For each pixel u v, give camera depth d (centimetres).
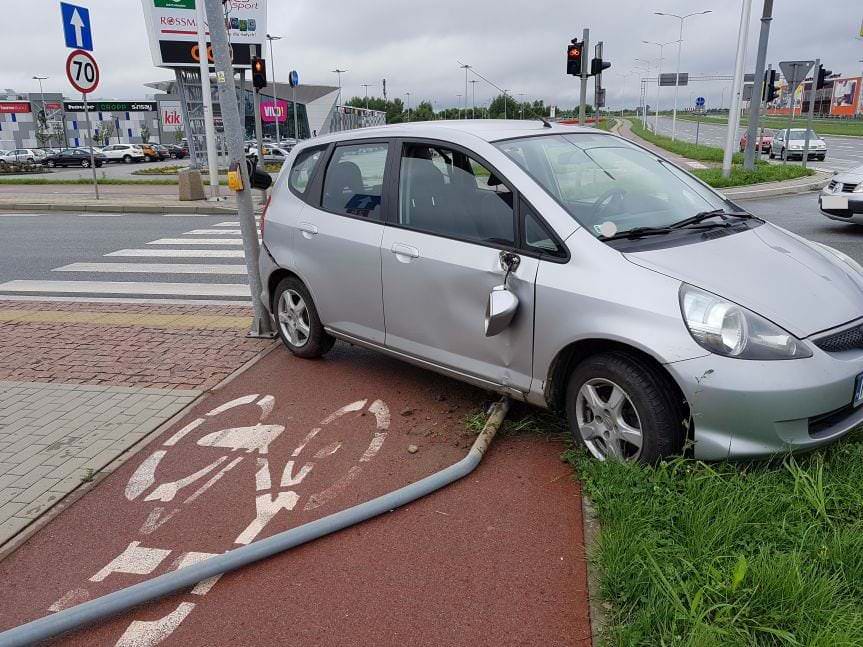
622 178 426
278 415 457
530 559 298
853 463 327
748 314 316
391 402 469
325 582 290
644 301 327
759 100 2177
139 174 3472
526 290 367
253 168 586
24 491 373
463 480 362
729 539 275
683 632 237
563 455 372
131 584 299
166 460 403
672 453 335
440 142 430
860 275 392
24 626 265
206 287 874
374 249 453
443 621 265
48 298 830
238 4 2950
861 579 255
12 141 9519
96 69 1748
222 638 263
